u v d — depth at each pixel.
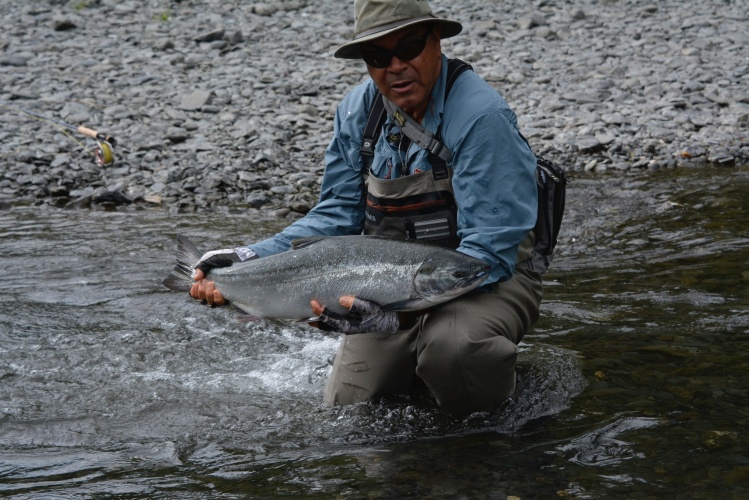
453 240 6.18
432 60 5.93
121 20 22.19
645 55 19.53
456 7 23.73
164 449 5.97
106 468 5.71
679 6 23.31
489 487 5.27
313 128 16.11
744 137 15.47
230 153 14.87
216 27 21.66
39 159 14.51
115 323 8.38
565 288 9.09
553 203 6.41
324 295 5.85
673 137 15.59
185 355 7.67
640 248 10.43
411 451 5.79
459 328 5.90
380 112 6.29
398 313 5.88
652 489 5.20
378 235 5.99
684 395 6.47
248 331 8.20
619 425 6.03
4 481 5.53
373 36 5.74
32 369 7.37
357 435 6.06
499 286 6.18
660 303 8.46
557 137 15.72
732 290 8.74
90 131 13.55
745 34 20.55
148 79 18.09
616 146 15.16
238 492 5.34
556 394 6.50
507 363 5.94
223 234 11.45
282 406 6.61
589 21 22.14
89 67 18.83
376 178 6.24
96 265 10.15
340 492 5.29
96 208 12.82
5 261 10.27
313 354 7.71
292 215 12.47
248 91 17.56
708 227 11.07
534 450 5.73
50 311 8.67
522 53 19.78
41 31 21.14
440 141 6.02
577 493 5.18
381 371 6.35
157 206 12.98
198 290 6.25
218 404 6.68
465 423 6.14
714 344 7.39
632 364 7.06
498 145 5.85
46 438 6.17
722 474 5.34
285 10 23.44
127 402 6.75
